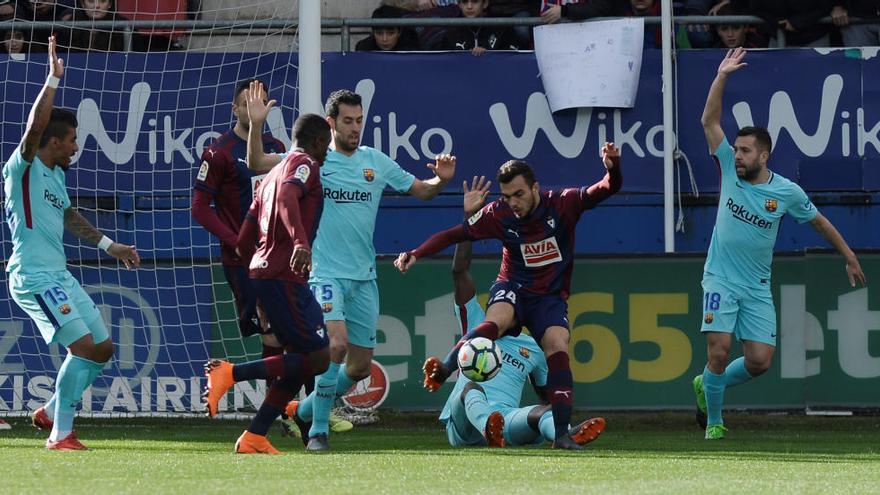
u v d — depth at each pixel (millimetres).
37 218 24719
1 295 35469
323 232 27500
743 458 24188
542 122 38594
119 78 38000
